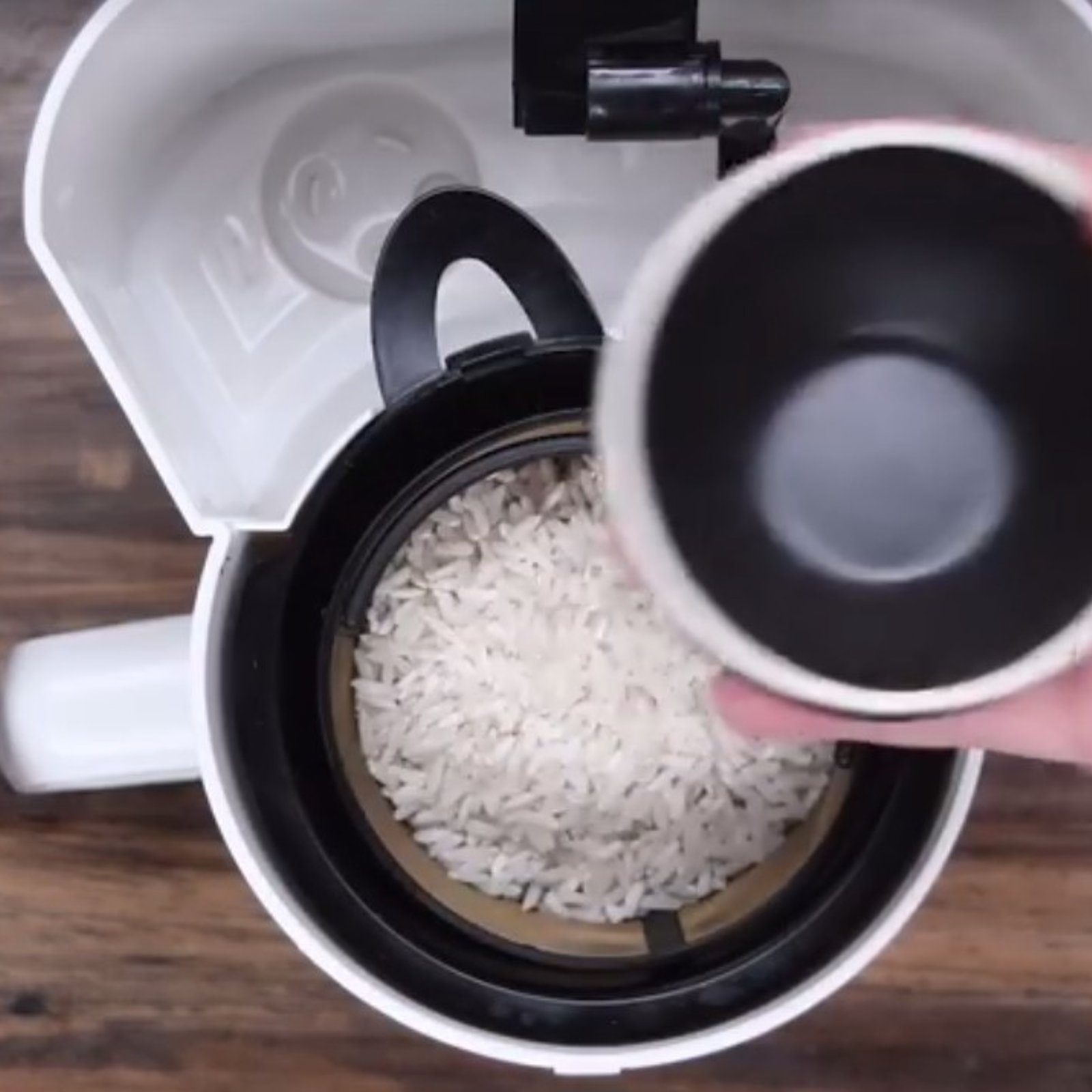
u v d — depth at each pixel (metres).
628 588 0.64
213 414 0.67
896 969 0.71
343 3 0.64
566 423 0.62
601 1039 0.62
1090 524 0.51
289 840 0.62
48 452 0.72
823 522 0.51
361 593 0.63
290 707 0.63
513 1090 0.71
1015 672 0.51
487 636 0.65
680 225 0.51
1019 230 0.51
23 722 0.67
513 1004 0.63
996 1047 0.71
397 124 0.67
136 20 0.62
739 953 0.63
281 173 0.68
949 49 0.64
